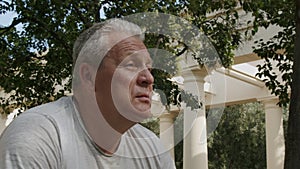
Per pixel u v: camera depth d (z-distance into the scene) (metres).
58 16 6.90
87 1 6.67
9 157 1.30
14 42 7.55
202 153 10.77
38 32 6.99
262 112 21.23
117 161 1.51
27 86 7.59
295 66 5.12
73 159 1.40
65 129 1.42
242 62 10.88
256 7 7.20
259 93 14.09
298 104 5.00
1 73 7.48
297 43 5.18
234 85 14.66
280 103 7.85
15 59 7.50
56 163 1.37
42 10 6.83
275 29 9.61
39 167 1.32
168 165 1.64
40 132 1.36
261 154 20.97
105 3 6.82
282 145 13.90
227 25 7.30
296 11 5.27
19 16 6.96
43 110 1.45
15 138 1.33
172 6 6.69
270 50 7.79
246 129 21.19
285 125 19.50
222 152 21.20
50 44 7.34
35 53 7.62
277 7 7.22
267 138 14.05
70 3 6.77
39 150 1.33
